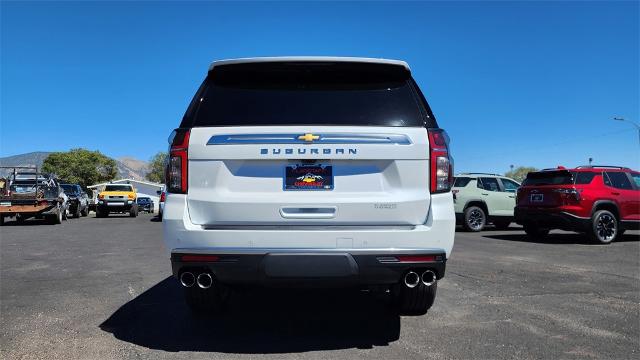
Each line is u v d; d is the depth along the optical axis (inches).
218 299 168.4
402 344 150.8
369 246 139.3
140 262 320.5
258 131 143.2
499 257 334.0
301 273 137.9
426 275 144.5
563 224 422.9
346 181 143.3
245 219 140.9
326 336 158.6
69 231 613.9
